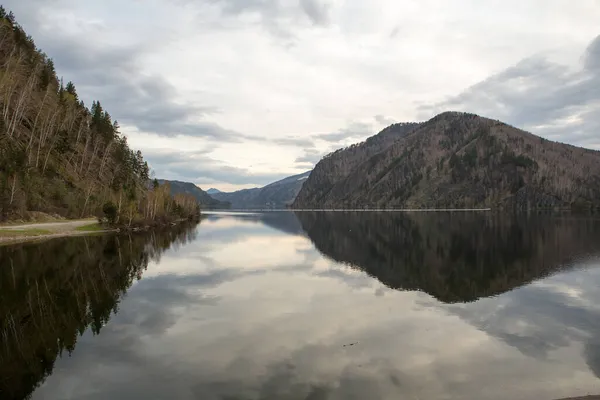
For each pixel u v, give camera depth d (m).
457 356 15.30
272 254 45.56
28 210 70.06
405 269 36.06
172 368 14.00
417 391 12.40
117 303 23.12
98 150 117.88
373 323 19.42
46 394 12.20
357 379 13.17
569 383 13.07
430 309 22.16
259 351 15.63
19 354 15.45
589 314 21.27
